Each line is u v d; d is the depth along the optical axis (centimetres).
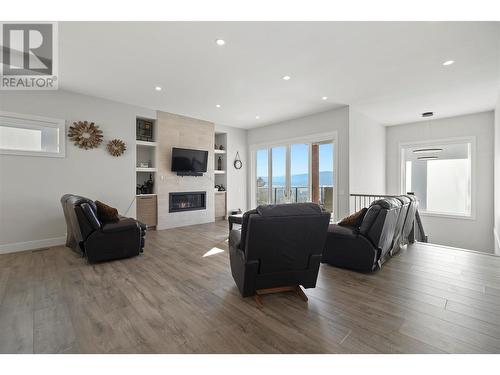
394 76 363
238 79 379
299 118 612
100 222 357
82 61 323
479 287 256
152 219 554
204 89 420
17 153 386
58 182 423
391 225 311
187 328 186
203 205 654
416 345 166
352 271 305
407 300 229
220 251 393
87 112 454
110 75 367
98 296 237
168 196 579
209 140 661
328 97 455
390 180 662
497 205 447
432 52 296
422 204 631
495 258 352
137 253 362
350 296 238
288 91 426
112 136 485
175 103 501
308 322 194
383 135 655
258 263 215
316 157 587
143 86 409
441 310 211
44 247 408
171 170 580
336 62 322
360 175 546
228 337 176
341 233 308
